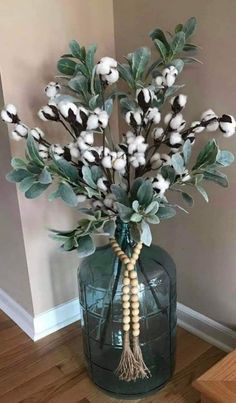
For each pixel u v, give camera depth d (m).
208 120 1.33
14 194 1.69
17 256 1.83
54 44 1.60
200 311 1.81
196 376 1.64
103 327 1.54
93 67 1.35
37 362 1.76
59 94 1.44
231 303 1.68
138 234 1.27
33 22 1.53
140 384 1.56
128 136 1.39
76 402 1.57
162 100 1.39
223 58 1.40
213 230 1.63
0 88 1.54
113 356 1.55
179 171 1.23
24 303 1.92
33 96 1.60
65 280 1.91
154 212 1.21
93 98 1.29
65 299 1.94
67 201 1.22
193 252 1.74
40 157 1.28
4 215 1.81
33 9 1.52
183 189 1.67
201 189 1.28
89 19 1.65
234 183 1.50
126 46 1.69
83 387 1.63
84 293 1.55
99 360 1.58
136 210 1.21
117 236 1.41
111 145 1.53
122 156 1.30
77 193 1.36
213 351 1.76
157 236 1.86
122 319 1.46
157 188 1.27
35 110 1.62
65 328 1.95
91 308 1.55
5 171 1.69
